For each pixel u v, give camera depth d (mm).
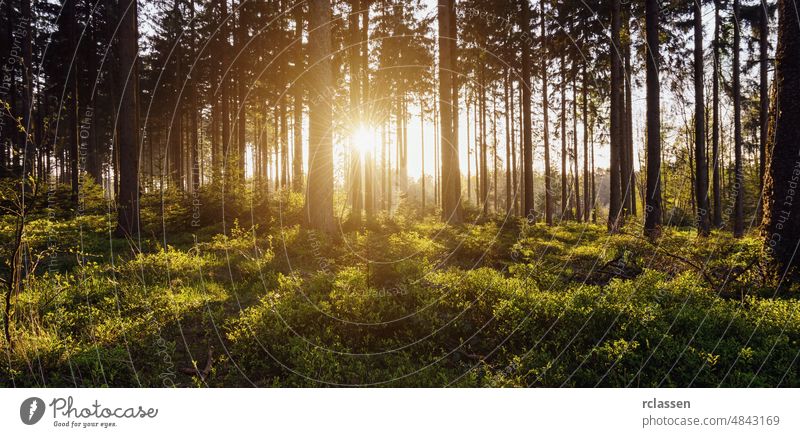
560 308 5895
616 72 16609
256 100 24547
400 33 22547
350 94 19500
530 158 18406
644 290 6586
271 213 15133
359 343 5727
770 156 7410
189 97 32094
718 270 7984
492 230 13969
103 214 15289
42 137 5250
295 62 21750
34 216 8898
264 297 6922
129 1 12773
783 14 7305
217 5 23594
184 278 8070
